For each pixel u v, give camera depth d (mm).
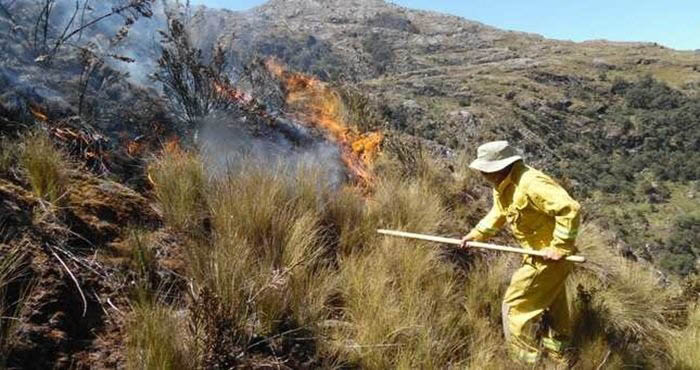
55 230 3604
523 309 4453
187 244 4086
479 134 9867
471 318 4625
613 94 117750
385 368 3799
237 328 3434
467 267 5578
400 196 5684
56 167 3920
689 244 61188
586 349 4793
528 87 114750
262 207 4438
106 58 5816
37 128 4363
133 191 4477
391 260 4754
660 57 140375
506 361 4301
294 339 3721
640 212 72938
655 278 6949
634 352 5160
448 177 7406
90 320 3266
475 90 107188
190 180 4547
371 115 8172
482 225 4570
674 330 5980
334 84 8531
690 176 84938
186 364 3105
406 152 7168
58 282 3291
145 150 5180
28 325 2998
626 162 91000
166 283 3738
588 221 8391
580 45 161875
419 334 4074
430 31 165875
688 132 96750
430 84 106375
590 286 5961
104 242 3812
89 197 4082
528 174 4230
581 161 88625
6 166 3834
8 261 3082
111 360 3104
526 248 4422
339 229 5070
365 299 4160
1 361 2750
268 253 4113
